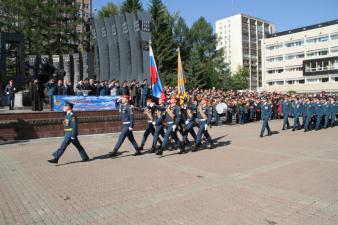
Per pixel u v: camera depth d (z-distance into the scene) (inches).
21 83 905.5
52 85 670.5
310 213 223.5
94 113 678.5
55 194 271.6
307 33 3002.0
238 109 940.0
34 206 243.1
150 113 473.7
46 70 858.8
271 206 237.5
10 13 1796.3
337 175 330.3
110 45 1141.1
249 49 4611.2
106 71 1163.9
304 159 413.1
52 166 378.6
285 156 434.0
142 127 748.6
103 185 296.5
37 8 1824.6
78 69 1095.6
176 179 315.3
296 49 3090.6
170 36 2065.7
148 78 999.6
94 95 758.5
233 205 239.8
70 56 1099.9
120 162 399.9
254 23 4692.4
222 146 524.1
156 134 460.8
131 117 435.5
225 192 272.2
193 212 226.2
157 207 237.1
